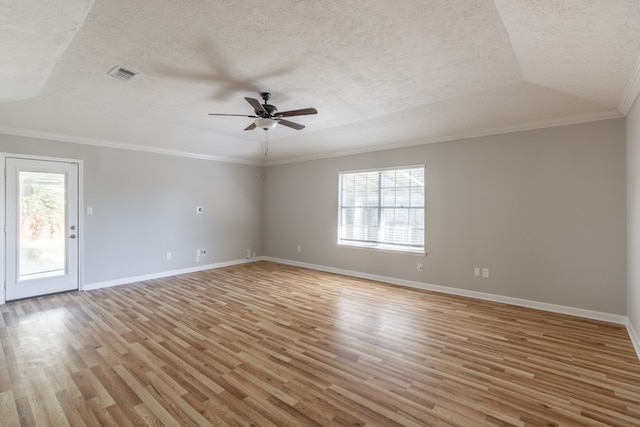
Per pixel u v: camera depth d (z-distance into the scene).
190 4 2.02
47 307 3.99
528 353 2.75
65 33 2.22
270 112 3.52
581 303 3.69
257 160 7.21
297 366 2.52
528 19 2.04
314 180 6.43
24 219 4.32
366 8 2.08
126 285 5.11
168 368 2.48
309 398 2.11
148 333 3.17
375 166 5.49
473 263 4.46
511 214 4.15
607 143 3.54
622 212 3.46
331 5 2.04
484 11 2.09
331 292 4.69
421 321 3.51
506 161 4.19
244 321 3.50
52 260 4.56
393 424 1.85
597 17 1.87
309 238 6.54
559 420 1.89
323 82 3.26
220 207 6.63
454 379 2.34
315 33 2.37
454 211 4.62
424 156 4.91
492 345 2.91
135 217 5.37
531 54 2.56
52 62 2.71
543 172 3.93
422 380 2.32
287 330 3.25
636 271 2.96
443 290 4.73
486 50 2.60
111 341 2.98
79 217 4.77
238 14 2.13
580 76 2.79
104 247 5.02
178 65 2.87
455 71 3.00
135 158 5.37
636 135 2.92
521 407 2.01
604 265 3.56
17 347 2.86
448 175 4.68
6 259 4.18
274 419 1.90
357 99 3.75
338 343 2.95
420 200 5.01
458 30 2.31
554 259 3.86
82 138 4.76
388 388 2.22
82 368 2.49
